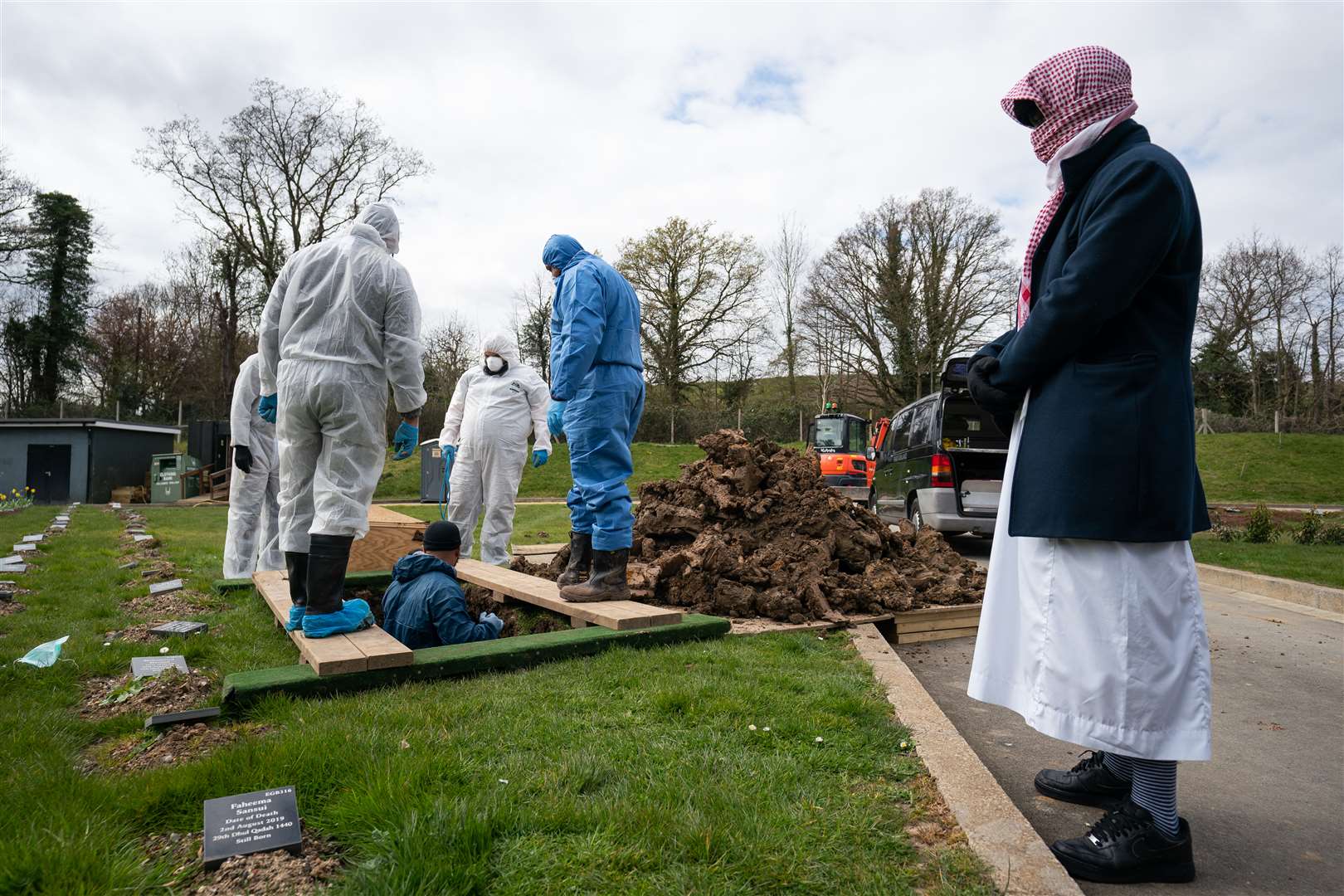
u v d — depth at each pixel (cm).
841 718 298
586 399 466
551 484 2922
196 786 228
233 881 188
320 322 379
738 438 630
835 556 584
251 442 666
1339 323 3844
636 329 489
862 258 3869
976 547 1238
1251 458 3031
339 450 378
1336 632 615
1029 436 215
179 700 325
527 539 1185
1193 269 211
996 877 189
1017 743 336
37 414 4166
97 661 388
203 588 641
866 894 180
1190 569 204
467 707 303
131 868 187
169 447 3027
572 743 268
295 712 299
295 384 377
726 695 321
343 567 382
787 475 620
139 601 577
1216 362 4141
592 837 201
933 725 297
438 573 444
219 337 4350
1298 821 263
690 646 411
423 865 184
